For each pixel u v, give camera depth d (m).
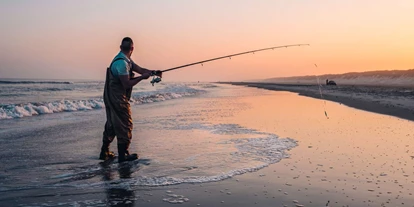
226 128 8.85
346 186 4.09
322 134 7.93
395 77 78.69
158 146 6.44
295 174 4.61
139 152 5.89
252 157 5.56
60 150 5.96
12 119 10.35
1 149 5.92
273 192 3.88
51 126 8.91
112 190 3.88
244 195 3.78
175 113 12.87
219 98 24.00
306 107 15.78
